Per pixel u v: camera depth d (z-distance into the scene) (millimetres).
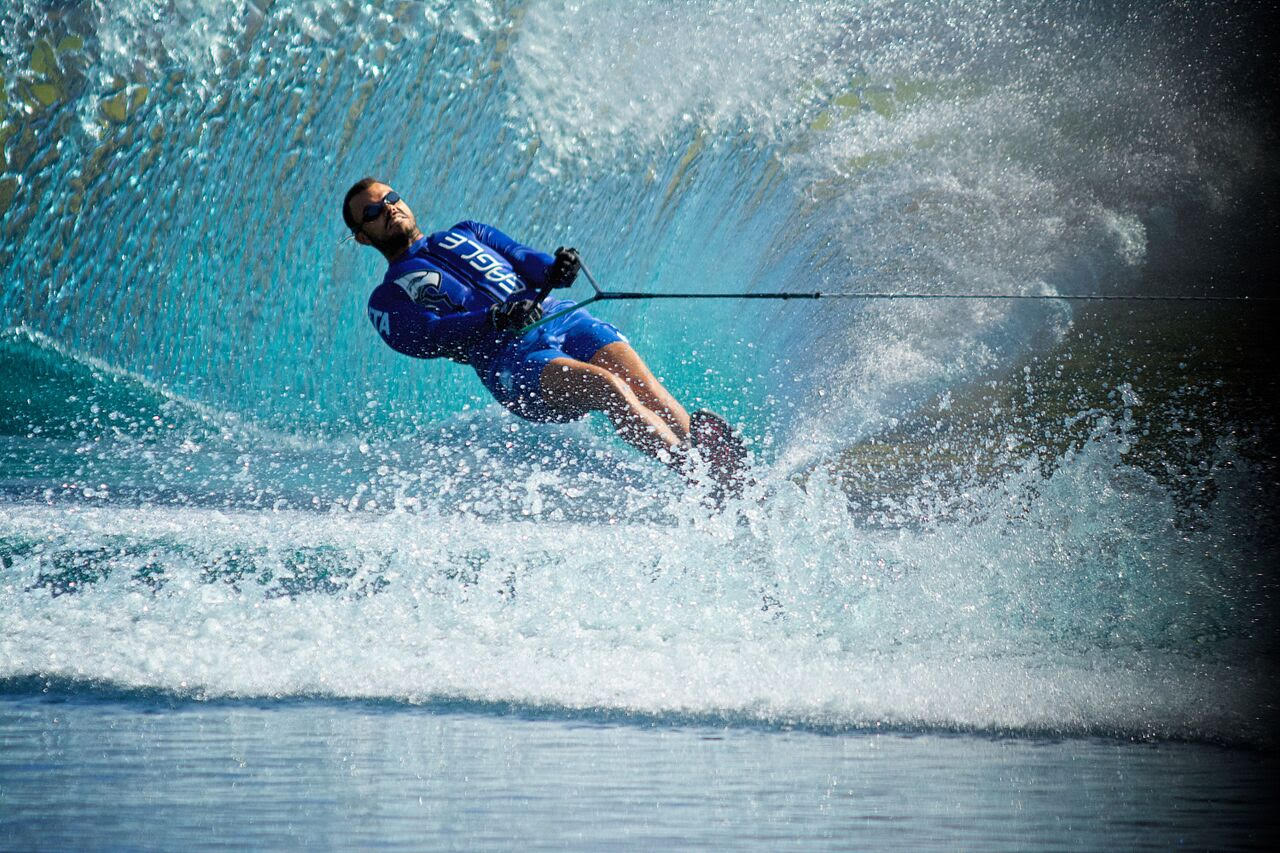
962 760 10336
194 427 31609
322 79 35656
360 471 26359
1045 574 15445
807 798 9328
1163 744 10781
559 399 18453
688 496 17359
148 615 14625
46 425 30312
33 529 19234
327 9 35469
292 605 15000
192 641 13609
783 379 32625
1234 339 32656
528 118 36031
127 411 32219
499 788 9469
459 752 10367
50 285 36000
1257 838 8594
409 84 35844
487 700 11852
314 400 35000
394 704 11750
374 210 19250
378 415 33969
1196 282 35562
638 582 15578
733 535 16672
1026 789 9609
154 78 35562
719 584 15422
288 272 35688
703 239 35594
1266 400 28609
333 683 12312
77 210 35969
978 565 15703
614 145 36000
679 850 8258
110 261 36062
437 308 18906
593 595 15195
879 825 8781
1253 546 16891
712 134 35844
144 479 24906
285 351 35438
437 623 14281
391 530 19062
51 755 10234
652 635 13875
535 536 18031
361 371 35094
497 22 35906
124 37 35438
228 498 22750
